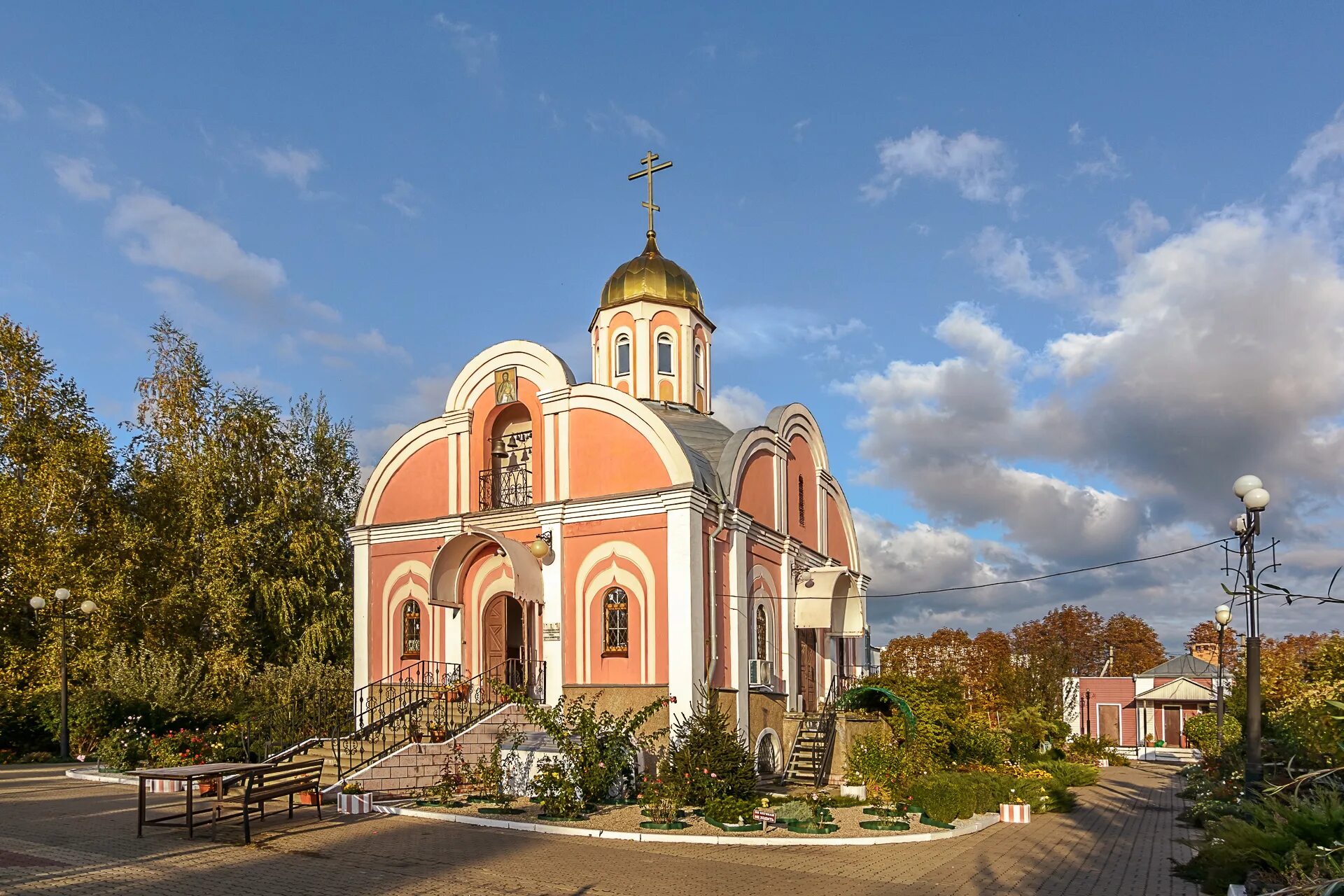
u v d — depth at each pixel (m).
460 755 19.88
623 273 29.98
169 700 28.73
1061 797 21.97
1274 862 11.40
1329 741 17.41
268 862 12.97
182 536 35.19
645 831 15.84
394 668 25.59
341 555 39.59
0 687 28.20
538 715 18.56
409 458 26.31
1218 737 28.61
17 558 29.48
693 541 21.73
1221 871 12.44
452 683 23.94
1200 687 47.59
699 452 25.55
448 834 15.50
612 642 22.30
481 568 24.67
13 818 15.92
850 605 28.67
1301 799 12.41
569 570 23.03
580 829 15.89
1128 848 16.59
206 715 27.86
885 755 22.20
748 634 23.94
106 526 32.50
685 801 17.86
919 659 63.12
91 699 26.73
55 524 31.06
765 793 21.19
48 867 12.06
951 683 27.00
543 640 22.88
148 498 34.31
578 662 22.61
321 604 38.19
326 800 18.23
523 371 24.64
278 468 39.00
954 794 18.44
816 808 17.69
